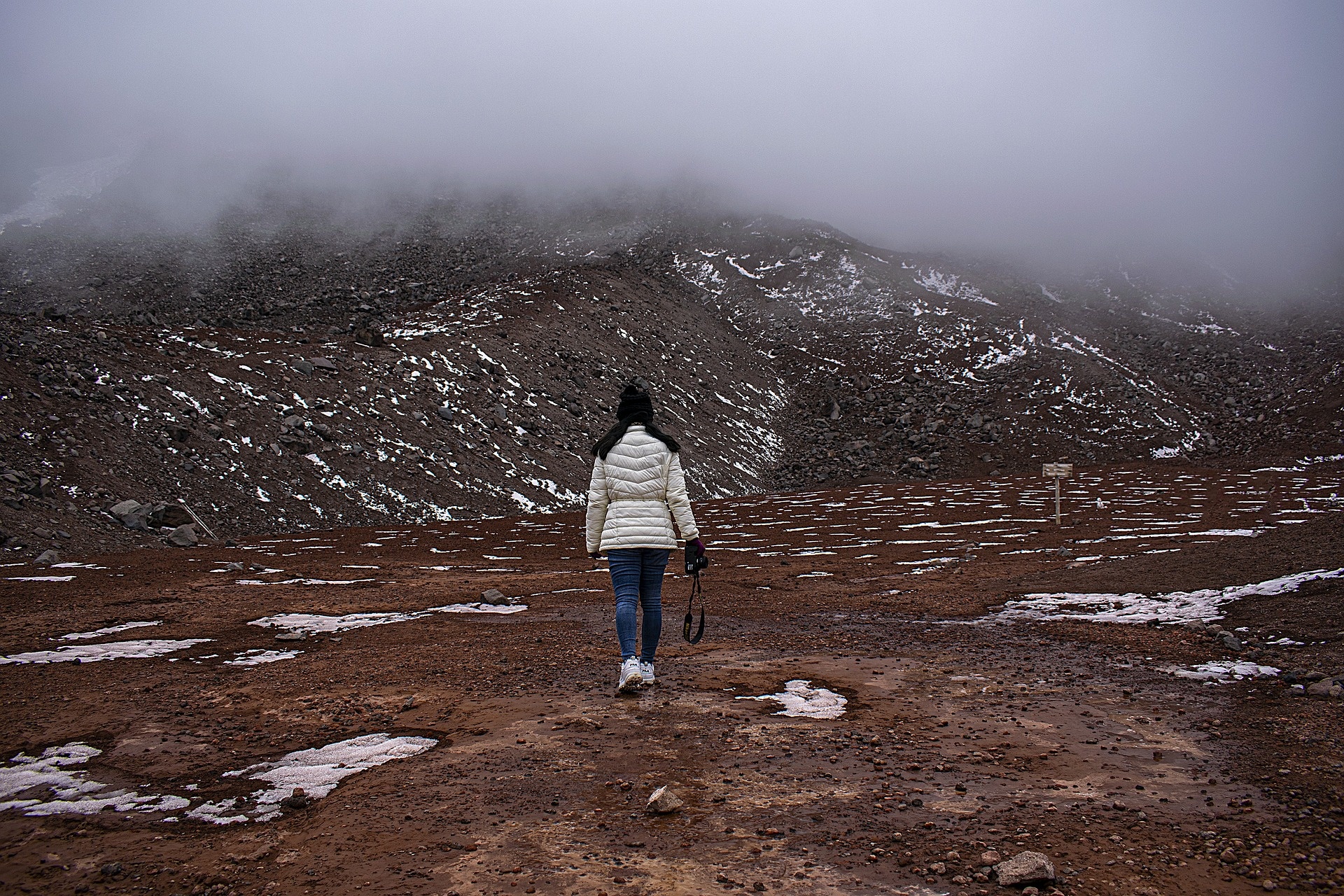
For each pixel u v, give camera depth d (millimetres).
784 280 108062
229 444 28438
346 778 4012
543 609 10594
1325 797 3453
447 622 9523
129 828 3398
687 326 76312
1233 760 4023
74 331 30516
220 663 7184
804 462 61750
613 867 2916
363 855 3068
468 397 41375
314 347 38688
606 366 55781
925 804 3504
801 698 5465
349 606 11039
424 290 96438
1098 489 42188
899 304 96688
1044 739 4457
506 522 30672
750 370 77438
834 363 83438
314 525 27188
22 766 4250
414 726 4938
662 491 5836
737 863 2930
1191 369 81938
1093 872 2820
